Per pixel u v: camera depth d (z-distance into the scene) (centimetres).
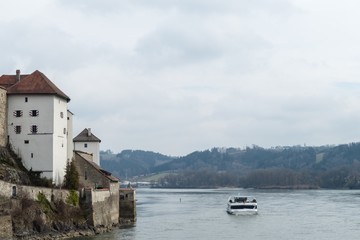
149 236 10494
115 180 12069
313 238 10650
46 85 10762
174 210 18412
